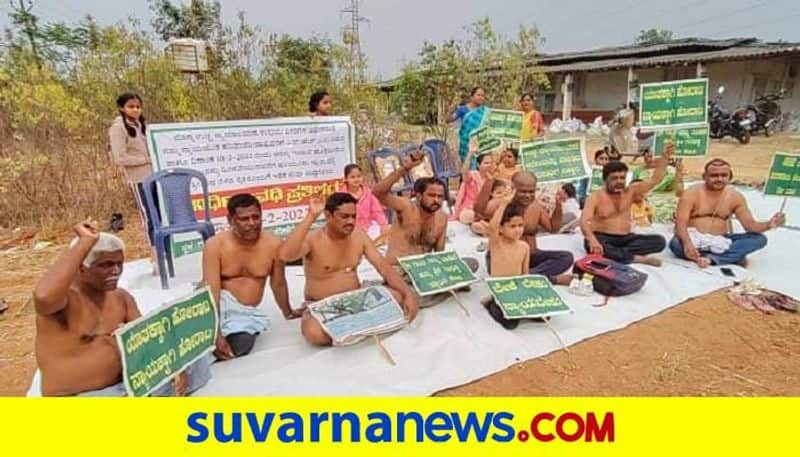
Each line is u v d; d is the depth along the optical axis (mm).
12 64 7980
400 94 12430
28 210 7105
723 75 22641
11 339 3898
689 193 5176
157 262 4766
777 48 20234
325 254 3744
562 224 6012
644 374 3408
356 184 5422
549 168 6152
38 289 2248
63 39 9453
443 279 4047
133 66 8023
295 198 5844
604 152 7480
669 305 4277
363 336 3441
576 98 27312
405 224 4438
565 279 4586
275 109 8898
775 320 4094
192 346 2809
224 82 8586
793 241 5805
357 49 9477
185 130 5184
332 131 5945
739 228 6086
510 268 4117
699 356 3627
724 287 4598
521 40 11188
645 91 5891
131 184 5195
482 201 5953
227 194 5469
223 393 3057
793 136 19172
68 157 7375
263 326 3525
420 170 6930
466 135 8023
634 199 5191
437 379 3254
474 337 3732
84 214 7160
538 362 3496
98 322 2537
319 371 3287
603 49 30750
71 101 7203
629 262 5070
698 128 5914
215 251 3521
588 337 3797
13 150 7180
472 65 11508
